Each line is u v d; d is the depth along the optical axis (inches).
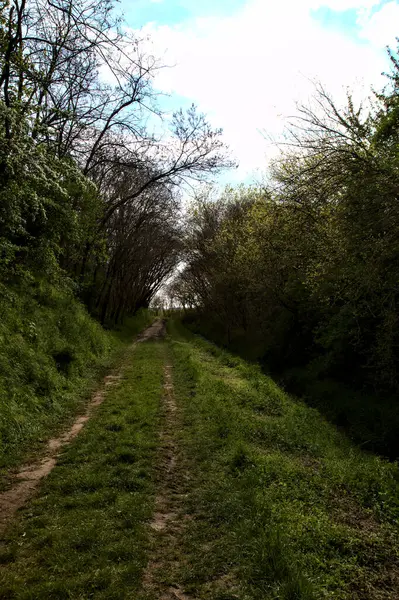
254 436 330.6
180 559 167.0
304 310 864.9
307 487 236.2
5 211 406.9
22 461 266.7
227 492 225.9
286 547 163.9
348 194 397.4
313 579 147.7
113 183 1095.0
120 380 561.9
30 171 376.5
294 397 656.4
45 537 175.2
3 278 524.7
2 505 206.5
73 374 492.7
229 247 1194.0
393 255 391.5
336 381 692.7
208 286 1561.3
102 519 192.7
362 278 422.3
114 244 1165.1
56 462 266.7
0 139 325.1
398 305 469.7
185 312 2706.7
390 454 441.1
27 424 315.0
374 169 378.3
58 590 141.8
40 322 523.8
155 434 328.2
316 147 410.6
